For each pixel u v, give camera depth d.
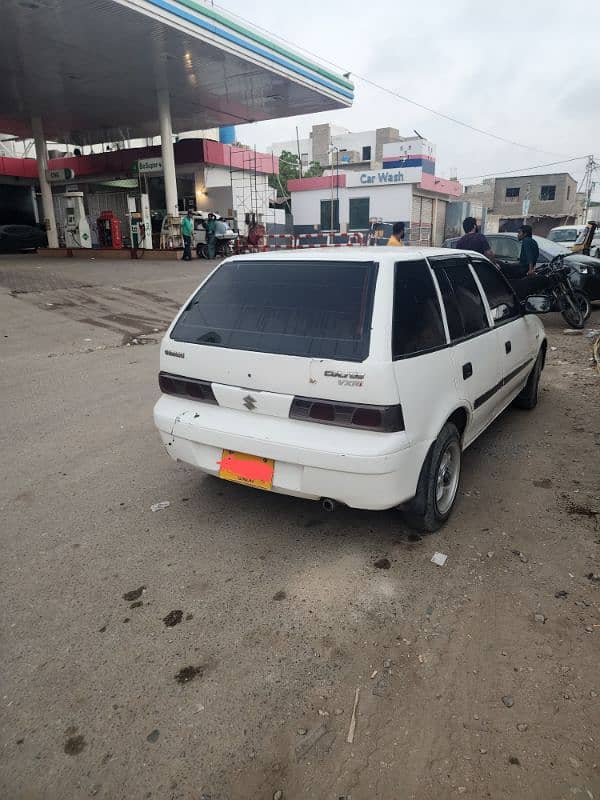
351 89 23.50
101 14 14.02
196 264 18.55
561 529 3.54
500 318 4.45
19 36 15.55
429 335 3.26
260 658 2.57
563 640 2.62
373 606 2.89
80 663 2.56
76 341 9.30
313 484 3.04
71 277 14.97
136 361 8.09
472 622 2.76
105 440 5.15
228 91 21.44
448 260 3.87
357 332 2.97
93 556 3.38
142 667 2.54
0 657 2.60
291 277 3.38
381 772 2.04
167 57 17.38
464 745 2.13
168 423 3.50
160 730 2.23
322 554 3.34
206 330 3.46
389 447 2.88
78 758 2.12
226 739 2.18
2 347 8.75
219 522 3.73
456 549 3.36
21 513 3.89
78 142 32.97
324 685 2.42
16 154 38.44
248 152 26.06
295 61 19.67
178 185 25.95
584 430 5.16
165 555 3.38
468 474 4.32
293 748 2.14
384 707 2.31
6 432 5.37
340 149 48.56
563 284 9.94
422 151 30.44
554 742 2.12
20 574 3.22
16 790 2.01
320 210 32.81
